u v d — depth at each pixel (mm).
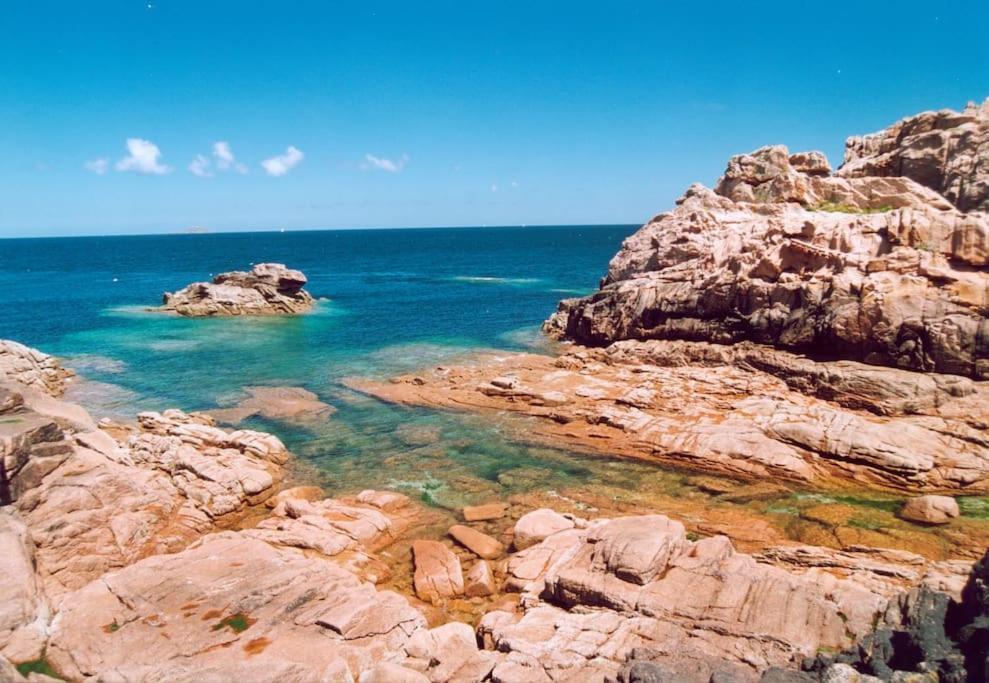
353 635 13711
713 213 46719
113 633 13305
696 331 38375
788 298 34188
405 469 26266
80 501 19125
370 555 19250
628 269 51500
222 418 32719
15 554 14703
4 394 20953
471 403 34156
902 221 32312
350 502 22922
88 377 41500
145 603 14320
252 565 16188
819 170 47031
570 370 39156
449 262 148375
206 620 13820
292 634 13602
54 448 19781
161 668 11555
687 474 25203
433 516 22219
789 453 25000
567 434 29328
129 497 20422
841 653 12555
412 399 35344
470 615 16375
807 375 30984
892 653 12219
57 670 12508
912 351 28875
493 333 55500
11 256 191250
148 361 46031
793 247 35031
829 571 16906
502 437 29500
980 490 22609
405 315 66750
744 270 36906
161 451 25125
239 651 12836
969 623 11625
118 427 29531
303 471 26203
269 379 40625
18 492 18156
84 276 117625
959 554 18344
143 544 19375
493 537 20594
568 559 17016
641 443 27312
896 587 15742
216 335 56188
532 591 16609
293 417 32906
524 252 182250
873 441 24453
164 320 64625
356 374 41438
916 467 23266
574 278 105125
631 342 41062
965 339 27625
